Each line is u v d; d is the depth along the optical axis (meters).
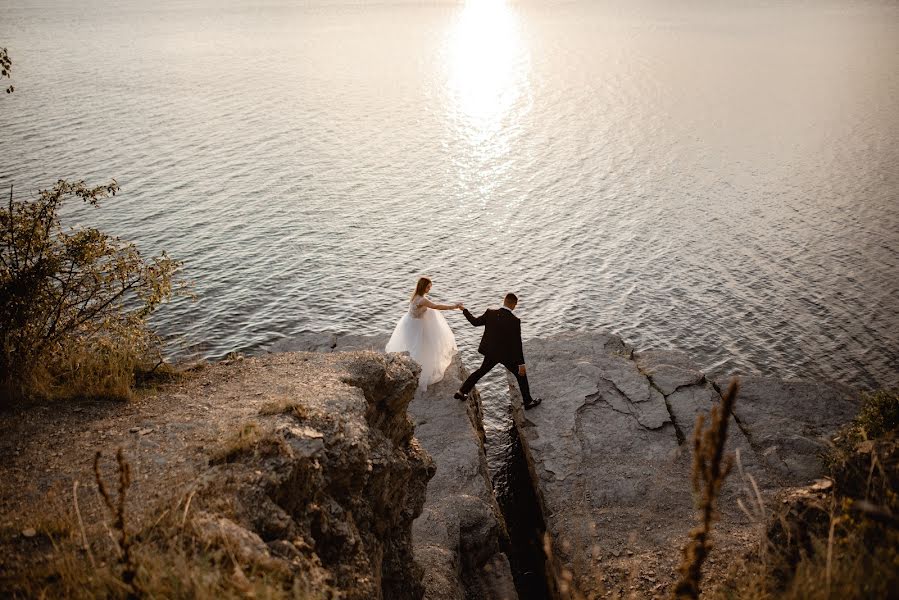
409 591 7.21
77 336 8.54
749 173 40.00
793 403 13.41
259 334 20.42
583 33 112.00
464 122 54.28
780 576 4.75
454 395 12.96
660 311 23.05
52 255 8.45
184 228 29.23
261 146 45.25
